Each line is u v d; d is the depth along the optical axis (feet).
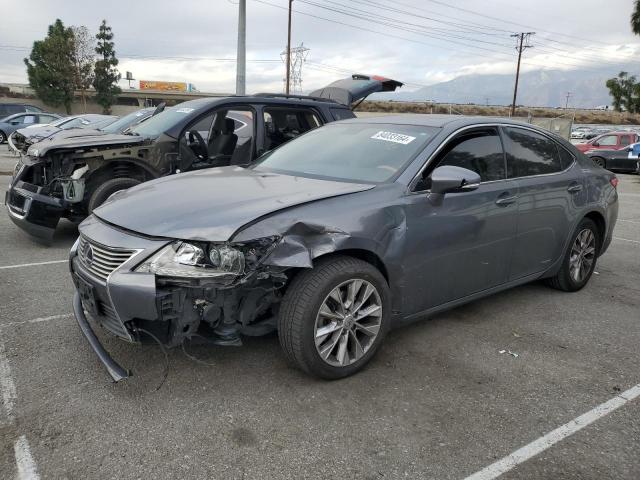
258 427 9.09
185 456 8.30
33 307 14.20
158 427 9.02
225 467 8.09
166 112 23.45
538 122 83.92
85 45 156.56
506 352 12.37
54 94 153.69
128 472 7.91
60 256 19.43
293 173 12.95
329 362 10.41
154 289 9.02
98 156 20.13
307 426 9.17
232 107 22.21
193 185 11.84
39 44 153.28
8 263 18.33
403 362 11.68
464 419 9.55
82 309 11.28
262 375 10.82
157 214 10.10
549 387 10.81
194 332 9.59
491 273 13.42
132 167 21.13
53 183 19.85
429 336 13.14
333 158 13.19
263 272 9.52
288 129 23.95
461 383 10.84
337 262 10.32
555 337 13.35
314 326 10.02
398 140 12.87
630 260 21.74
